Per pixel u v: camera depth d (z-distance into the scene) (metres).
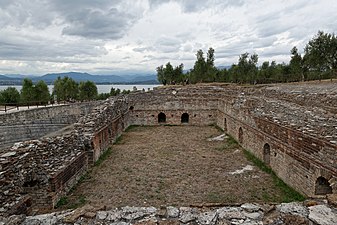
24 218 7.47
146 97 40.41
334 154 10.95
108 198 13.67
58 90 57.22
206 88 45.31
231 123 29.09
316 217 6.77
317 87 33.38
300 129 13.93
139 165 19.17
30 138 27.70
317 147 12.20
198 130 34.41
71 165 15.02
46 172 12.63
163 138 29.22
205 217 7.19
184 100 39.19
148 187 15.08
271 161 17.66
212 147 24.58
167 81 70.50
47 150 13.53
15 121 27.69
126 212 7.62
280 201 13.16
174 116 39.59
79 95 62.97
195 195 13.96
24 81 47.16
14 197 10.72
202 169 18.17
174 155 21.77
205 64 65.62
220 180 16.12
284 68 66.00
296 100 24.73
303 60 58.16
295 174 14.22
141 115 39.56
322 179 12.20
